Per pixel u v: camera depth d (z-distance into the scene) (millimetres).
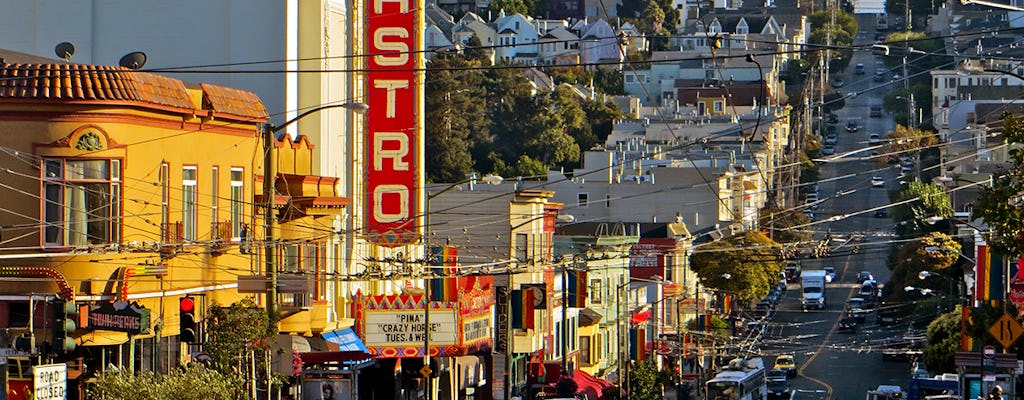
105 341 114188
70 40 164250
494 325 183250
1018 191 100875
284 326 140625
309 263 144750
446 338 162625
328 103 167875
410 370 171500
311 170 152000
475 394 194000
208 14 164500
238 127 134625
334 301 155250
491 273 147750
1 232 112125
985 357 182250
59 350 97188
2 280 110250
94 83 114875
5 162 112500
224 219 131500
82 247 108375
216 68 164000
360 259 162250
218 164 130750
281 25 163375
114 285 114500
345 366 145750
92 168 114750
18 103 112375
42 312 111500
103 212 115000
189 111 124562
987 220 101250
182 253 117250
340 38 171750
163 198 121750
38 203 112750
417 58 175250
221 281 130000
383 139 172375
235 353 112500
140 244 108938
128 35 165125
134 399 103500
